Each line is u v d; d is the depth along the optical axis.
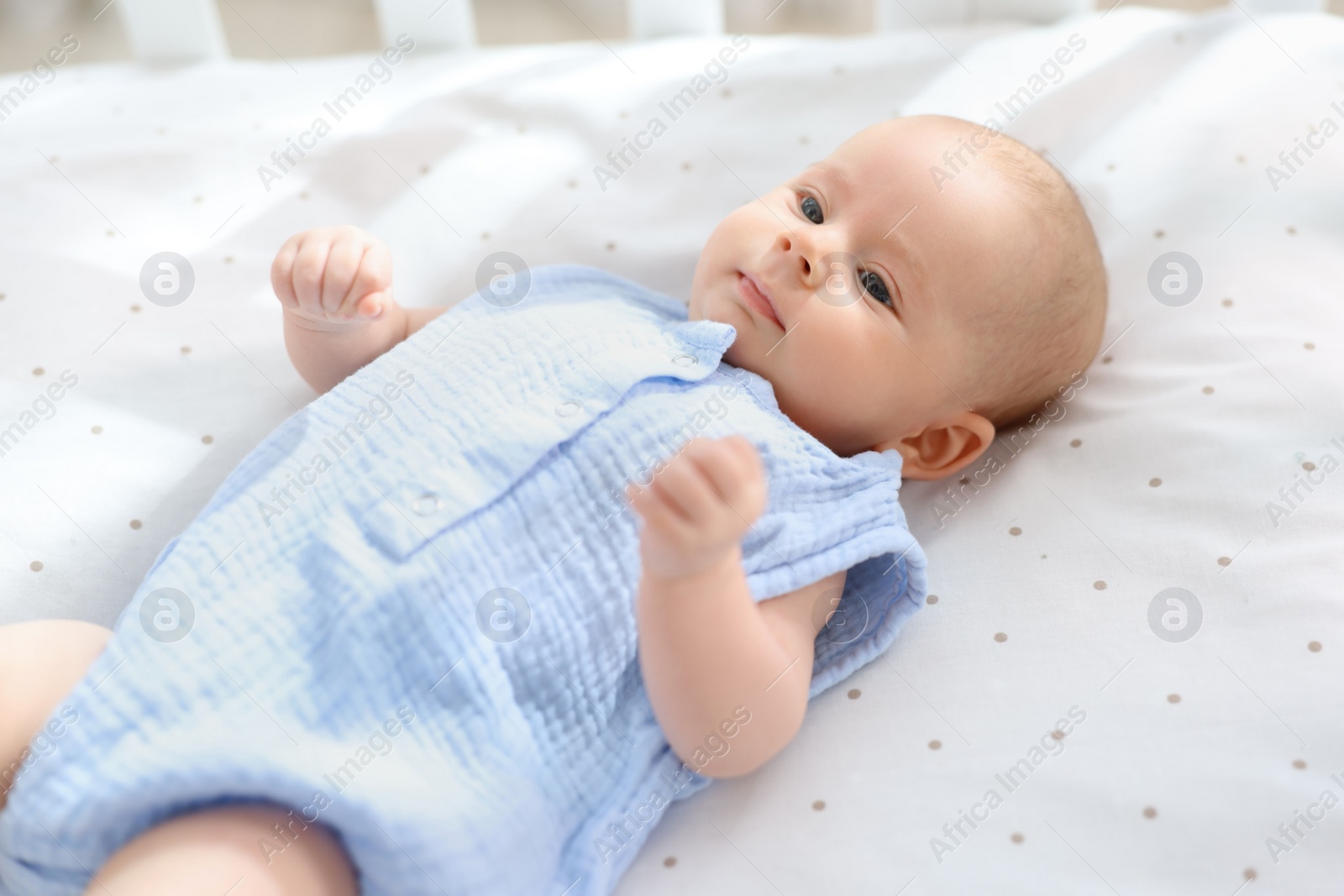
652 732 0.98
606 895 0.91
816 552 1.04
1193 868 0.90
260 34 2.53
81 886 0.81
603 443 1.02
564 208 1.42
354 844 0.81
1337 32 1.49
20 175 1.40
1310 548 1.06
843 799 0.97
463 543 0.94
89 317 1.28
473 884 0.83
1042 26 1.62
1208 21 1.53
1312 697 0.97
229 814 0.80
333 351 1.19
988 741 0.99
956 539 1.16
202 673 0.85
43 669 0.89
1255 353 1.22
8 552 1.08
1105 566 1.09
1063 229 1.17
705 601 0.88
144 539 1.12
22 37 2.63
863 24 2.44
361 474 0.97
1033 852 0.92
